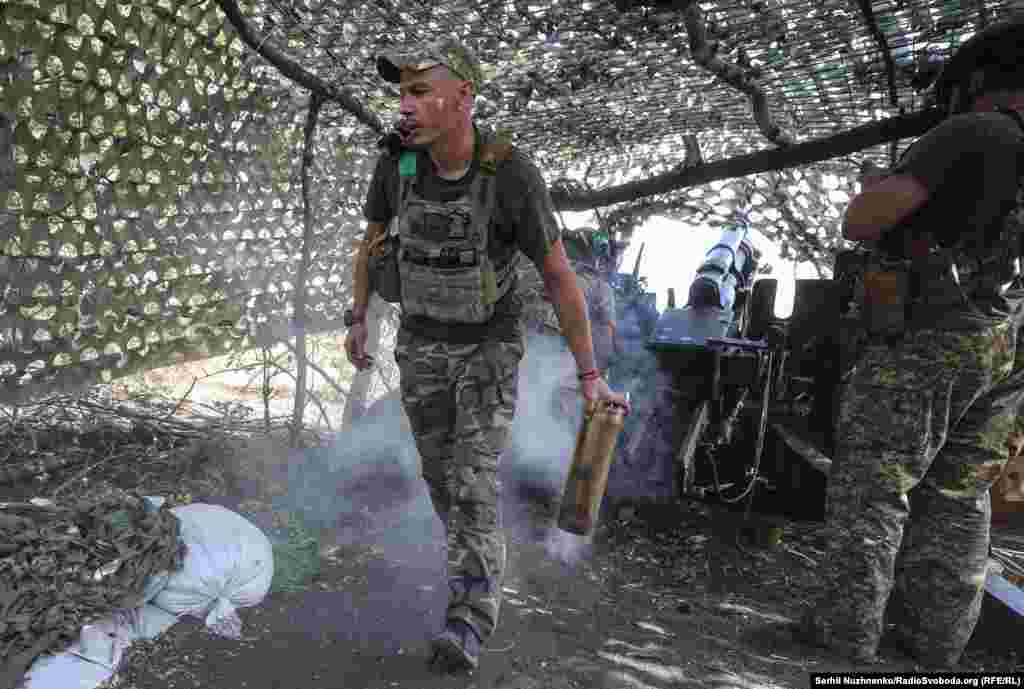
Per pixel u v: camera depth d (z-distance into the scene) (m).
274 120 5.13
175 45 4.54
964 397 2.91
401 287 2.64
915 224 2.86
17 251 4.18
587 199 4.61
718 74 3.58
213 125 4.85
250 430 4.87
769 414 4.07
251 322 5.41
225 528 2.90
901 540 3.12
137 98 4.47
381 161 2.72
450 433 2.79
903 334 2.92
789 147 3.98
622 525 4.29
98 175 4.41
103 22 4.17
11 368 4.23
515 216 2.50
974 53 2.85
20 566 2.50
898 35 3.38
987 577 3.50
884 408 2.96
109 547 2.66
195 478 3.96
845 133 3.84
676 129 4.82
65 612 2.45
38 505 2.88
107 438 4.41
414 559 3.52
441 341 2.67
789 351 4.04
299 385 4.59
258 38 3.83
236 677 2.46
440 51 2.37
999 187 2.71
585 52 3.78
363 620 2.92
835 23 3.32
